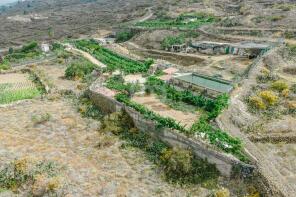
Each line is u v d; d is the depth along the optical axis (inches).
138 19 6766.7
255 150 1708.9
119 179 1669.5
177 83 2593.5
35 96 2652.6
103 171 1737.2
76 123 2202.3
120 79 2691.9
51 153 1882.4
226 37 4124.0
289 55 3329.2
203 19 5536.4
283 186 1492.4
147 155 1844.2
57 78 3105.3
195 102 2215.8
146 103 2257.6
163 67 3038.9
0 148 1909.4
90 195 1550.2
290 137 1897.1
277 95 2422.5
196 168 1668.3
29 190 1581.0
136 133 2026.3
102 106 2351.1
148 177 1683.1
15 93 2723.9
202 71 3031.5
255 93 2431.1
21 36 7401.6
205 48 3799.2
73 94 2645.2
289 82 2669.8
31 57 4023.1
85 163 1800.0
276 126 2010.3
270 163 1644.9
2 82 3016.7
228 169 1603.1
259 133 1952.5
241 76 2800.2
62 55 3848.4
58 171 1715.1
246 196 1494.8
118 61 3464.6
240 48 3555.6
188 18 5738.2
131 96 2365.9
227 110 2059.5
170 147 1856.5
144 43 4635.8
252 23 4522.6
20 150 1900.8
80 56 3821.4
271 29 4124.0
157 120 1924.2
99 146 1942.7
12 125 2182.6
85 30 7007.9
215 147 1665.8
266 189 1476.4
